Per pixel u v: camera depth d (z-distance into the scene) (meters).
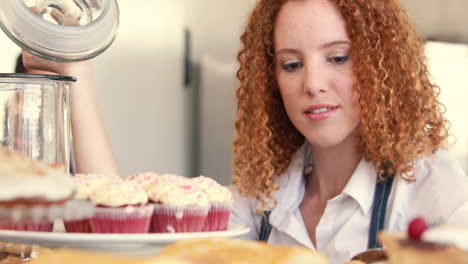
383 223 1.31
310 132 1.37
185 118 3.86
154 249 0.94
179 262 0.55
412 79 1.39
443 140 1.39
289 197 1.50
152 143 3.69
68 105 1.13
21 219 0.76
